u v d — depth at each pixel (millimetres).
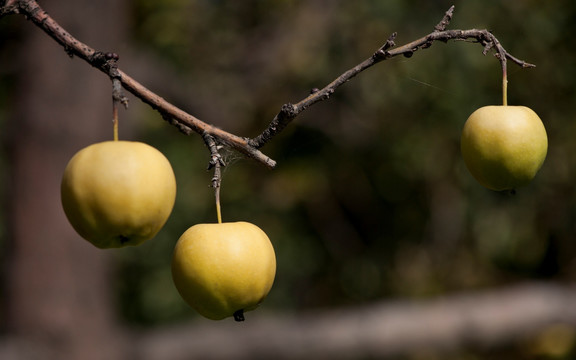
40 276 8320
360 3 9406
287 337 8594
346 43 9602
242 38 10602
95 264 8648
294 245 10312
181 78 10258
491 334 8828
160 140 9945
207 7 10688
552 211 9547
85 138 8578
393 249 10422
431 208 9992
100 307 8648
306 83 10117
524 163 2842
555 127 9125
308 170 10477
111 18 8938
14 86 9047
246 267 2535
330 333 8656
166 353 8594
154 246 9500
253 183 10500
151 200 2443
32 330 8281
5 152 9500
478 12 8844
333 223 10750
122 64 9227
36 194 8367
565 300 9141
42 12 2631
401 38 9102
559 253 9891
